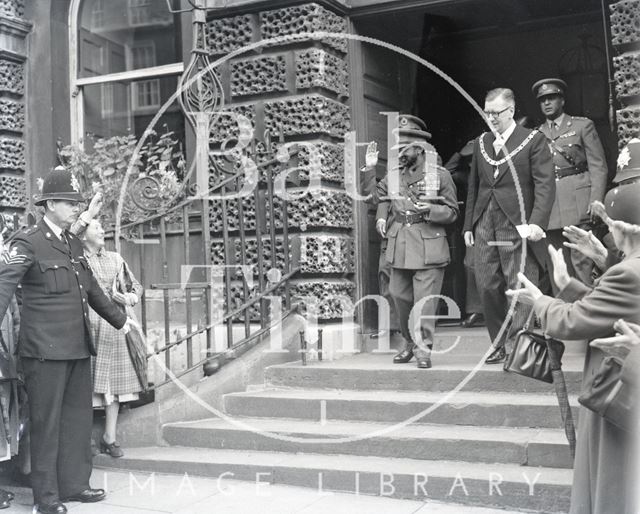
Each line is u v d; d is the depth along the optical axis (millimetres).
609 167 8477
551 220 6168
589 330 3035
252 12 7141
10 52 8242
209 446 5539
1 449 4852
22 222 8297
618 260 3334
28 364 4754
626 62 5965
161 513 4562
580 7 8062
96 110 8297
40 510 4676
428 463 4883
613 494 2973
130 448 5703
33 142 8352
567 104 8695
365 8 7227
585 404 3000
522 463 4707
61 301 4816
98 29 8320
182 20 7777
